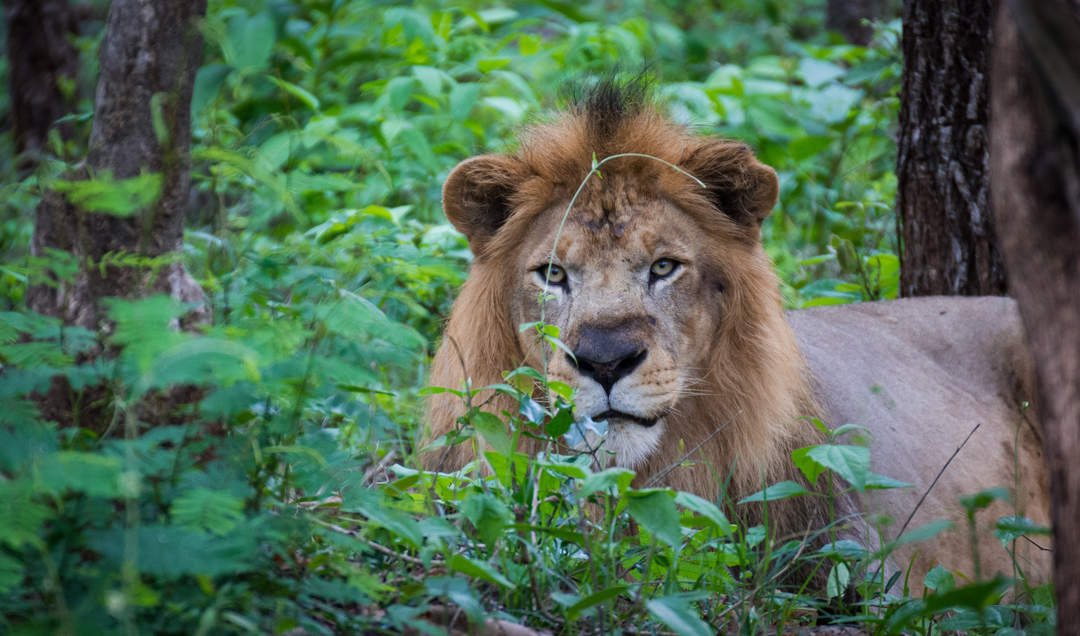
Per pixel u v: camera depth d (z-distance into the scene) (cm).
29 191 789
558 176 940
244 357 520
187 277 743
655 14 2972
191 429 600
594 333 862
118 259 690
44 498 561
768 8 2888
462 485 752
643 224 909
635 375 859
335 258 908
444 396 963
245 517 559
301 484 632
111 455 543
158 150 714
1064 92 457
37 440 564
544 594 662
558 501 732
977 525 1058
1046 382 492
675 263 916
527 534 681
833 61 2259
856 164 1909
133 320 514
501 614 614
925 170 1213
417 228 1375
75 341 634
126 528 510
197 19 705
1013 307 1196
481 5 2552
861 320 1192
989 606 702
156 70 708
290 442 631
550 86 1980
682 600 582
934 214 1220
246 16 1577
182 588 526
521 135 1037
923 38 1180
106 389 636
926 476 1047
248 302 782
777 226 1761
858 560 766
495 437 696
